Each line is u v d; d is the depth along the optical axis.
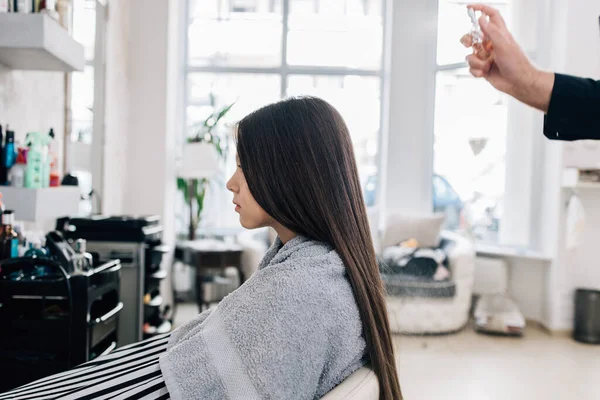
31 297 1.58
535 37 4.57
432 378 3.10
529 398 2.81
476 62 0.97
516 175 4.71
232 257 4.13
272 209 0.74
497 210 4.84
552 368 3.34
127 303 2.52
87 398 0.77
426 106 5.16
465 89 5.00
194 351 0.65
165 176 4.26
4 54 1.77
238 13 5.34
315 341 0.64
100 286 1.71
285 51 5.34
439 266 4.14
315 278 0.68
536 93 0.91
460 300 4.13
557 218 4.21
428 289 4.04
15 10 1.68
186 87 5.34
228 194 5.25
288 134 0.73
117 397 0.75
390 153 5.18
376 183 5.48
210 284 4.95
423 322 4.05
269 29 5.35
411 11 5.09
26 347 1.56
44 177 1.79
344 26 5.39
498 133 4.82
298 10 5.38
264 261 0.86
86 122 3.10
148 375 0.79
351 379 0.68
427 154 5.18
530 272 4.56
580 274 4.20
